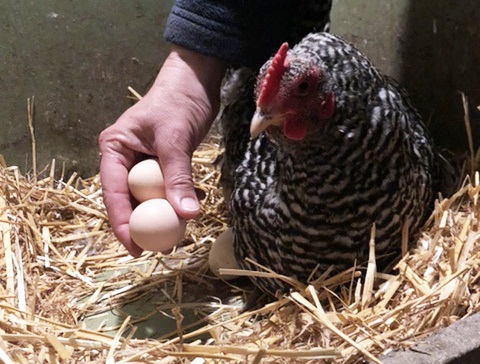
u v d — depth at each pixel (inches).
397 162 22.5
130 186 23.5
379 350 20.2
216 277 26.8
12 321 22.8
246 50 25.1
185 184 23.4
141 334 24.4
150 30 32.6
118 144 24.0
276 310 22.8
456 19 28.9
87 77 32.3
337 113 21.4
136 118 24.0
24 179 31.6
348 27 32.5
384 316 21.2
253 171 24.3
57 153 32.9
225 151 27.2
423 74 30.5
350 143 21.6
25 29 30.9
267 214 23.2
